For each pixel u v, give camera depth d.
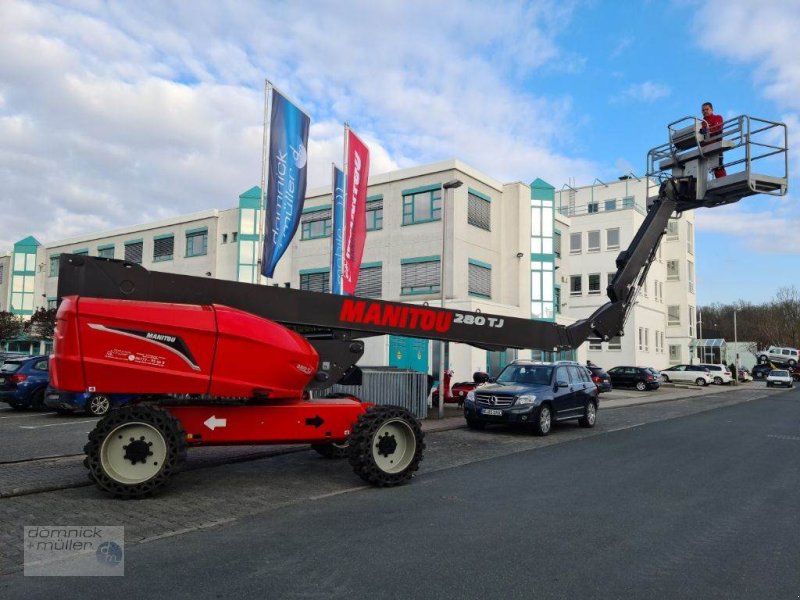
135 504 6.58
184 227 35.91
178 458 6.82
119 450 6.79
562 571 4.59
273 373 7.24
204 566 4.64
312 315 7.93
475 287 27.48
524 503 6.82
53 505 6.48
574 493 7.38
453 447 11.29
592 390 15.29
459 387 19.31
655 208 10.43
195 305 7.10
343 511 6.40
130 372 6.62
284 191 15.78
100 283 6.84
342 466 9.02
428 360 22.91
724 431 14.35
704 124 9.95
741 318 89.31
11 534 5.45
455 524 5.89
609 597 4.11
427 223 26.88
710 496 7.30
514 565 4.71
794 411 20.84
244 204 31.98
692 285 56.09
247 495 7.10
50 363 6.77
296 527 5.75
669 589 4.27
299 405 7.70
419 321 8.66
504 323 9.35
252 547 5.11
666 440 12.56
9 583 4.29
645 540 5.44
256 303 7.61
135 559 4.80
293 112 16.05
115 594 4.09
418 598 4.04
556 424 15.65
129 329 6.65
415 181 27.42
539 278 29.41
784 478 8.50
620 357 43.59
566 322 33.16
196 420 7.21
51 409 17.00
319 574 4.47
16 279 45.16
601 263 45.28
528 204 29.80
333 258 18.88
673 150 10.32
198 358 6.89
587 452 10.78
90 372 6.50
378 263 28.25
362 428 7.61
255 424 7.45
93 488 7.30
